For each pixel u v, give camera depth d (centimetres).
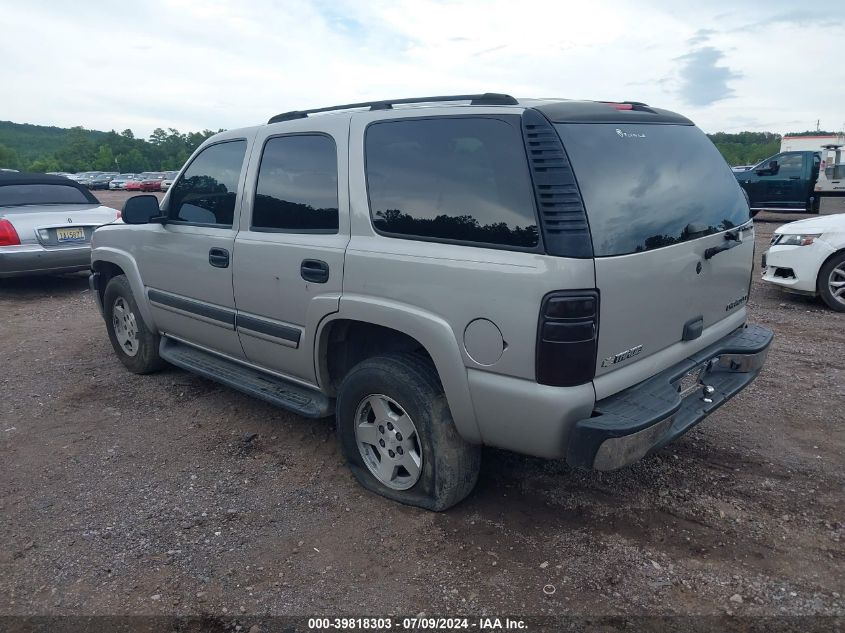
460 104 307
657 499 338
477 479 338
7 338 682
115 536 320
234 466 389
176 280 461
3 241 834
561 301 254
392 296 310
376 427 341
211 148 441
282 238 370
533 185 265
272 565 295
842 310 723
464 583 279
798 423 427
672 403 281
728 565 285
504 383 274
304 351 366
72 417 465
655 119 325
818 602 261
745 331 381
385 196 321
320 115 363
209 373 451
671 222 302
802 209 1745
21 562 301
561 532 312
